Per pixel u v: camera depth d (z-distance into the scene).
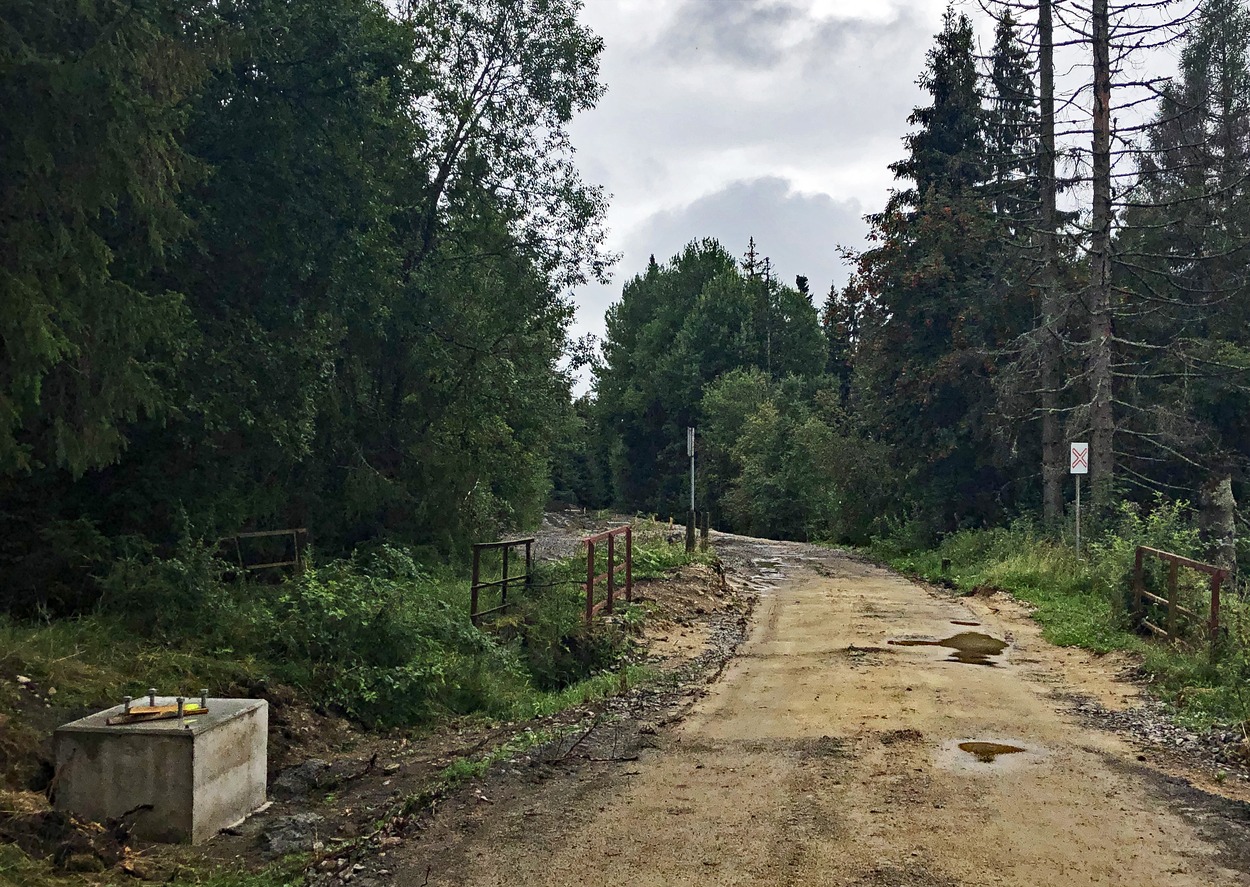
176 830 5.96
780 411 58.12
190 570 10.12
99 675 8.05
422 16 21.00
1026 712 8.52
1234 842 5.34
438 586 14.21
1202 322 27.77
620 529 14.50
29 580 9.79
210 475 12.88
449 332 20.36
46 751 6.52
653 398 74.12
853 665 10.80
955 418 29.47
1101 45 21.09
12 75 7.41
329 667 9.69
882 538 33.12
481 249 21.58
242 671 9.02
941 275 28.58
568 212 22.16
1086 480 25.27
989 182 29.38
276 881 5.27
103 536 10.64
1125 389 25.75
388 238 17.22
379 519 19.75
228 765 6.37
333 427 17.83
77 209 8.01
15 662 7.71
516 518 26.97
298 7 13.20
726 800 6.15
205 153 12.77
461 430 20.91
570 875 5.01
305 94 13.42
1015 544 21.53
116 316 8.51
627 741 7.76
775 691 9.53
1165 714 8.44
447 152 21.02
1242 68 30.08
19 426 8.16
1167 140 28.48
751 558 25.73
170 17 9.01
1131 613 12.48
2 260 7.57
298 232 13.36
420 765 7.74
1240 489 25.31
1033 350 24.53
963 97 29.73
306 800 7.00
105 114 7.89
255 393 12.76
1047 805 5.96
